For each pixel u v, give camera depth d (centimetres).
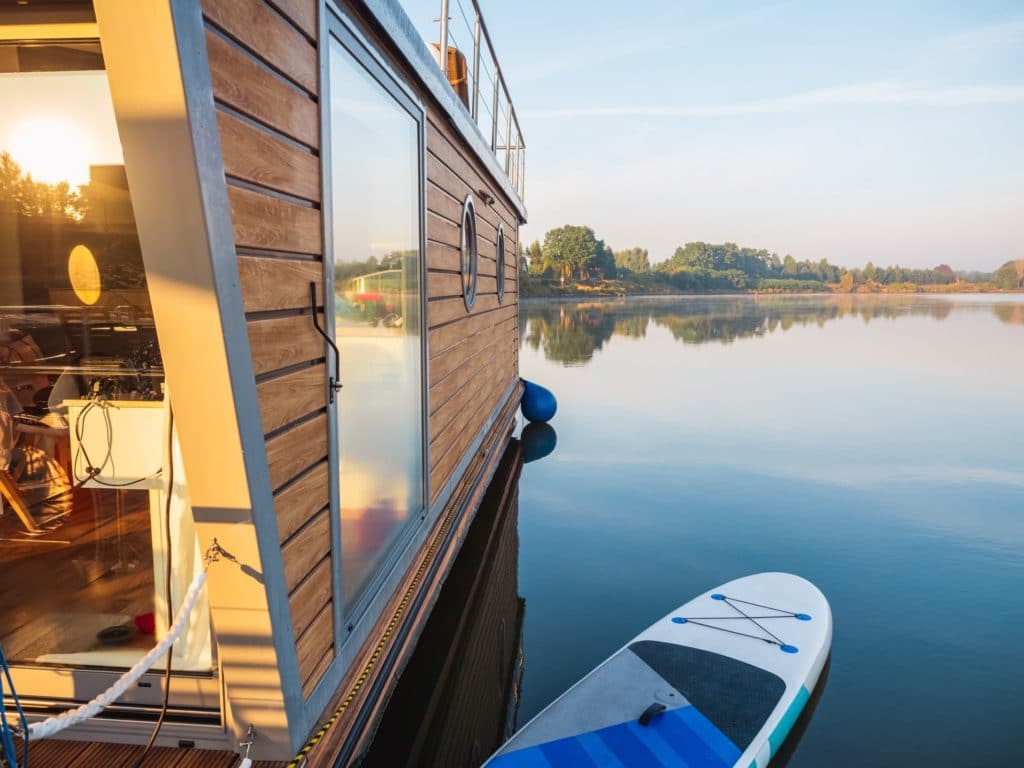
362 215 309
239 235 196
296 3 231
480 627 488
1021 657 468
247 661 221
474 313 652
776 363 2044
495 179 761
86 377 266
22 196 252
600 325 3541
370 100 317
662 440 1105
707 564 624
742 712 351
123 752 235
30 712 238
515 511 765
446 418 514
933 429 1202
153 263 167
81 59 222
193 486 194
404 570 390
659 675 381
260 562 204
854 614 532
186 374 179
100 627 245
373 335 327
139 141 157
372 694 299
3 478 266
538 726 333
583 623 510
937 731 383
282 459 226
